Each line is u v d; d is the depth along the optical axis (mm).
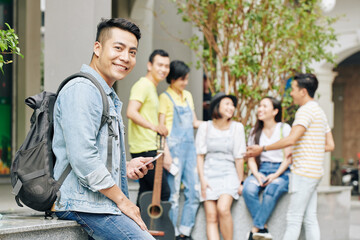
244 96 6531
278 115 5395
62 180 2566
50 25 4758
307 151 4820
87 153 2434
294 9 6785
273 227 5164
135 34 2699
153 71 4879
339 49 11773
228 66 6547
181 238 5160
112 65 2654
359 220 9133
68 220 2607
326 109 11805
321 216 6016
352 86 20297
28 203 2617
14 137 10117
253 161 5234
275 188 5070
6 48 2867
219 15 6242
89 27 4527
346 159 20375
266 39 6461
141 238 2533
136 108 4656
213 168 5180
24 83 10133
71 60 4625
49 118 2652
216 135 5199
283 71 6738
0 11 9852
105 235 2551
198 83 7301
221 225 5102
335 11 11734
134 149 4758
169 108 5102
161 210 4660
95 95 2520
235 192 5152
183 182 5188
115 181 2631
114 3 7445
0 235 2318
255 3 6523
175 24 7258
